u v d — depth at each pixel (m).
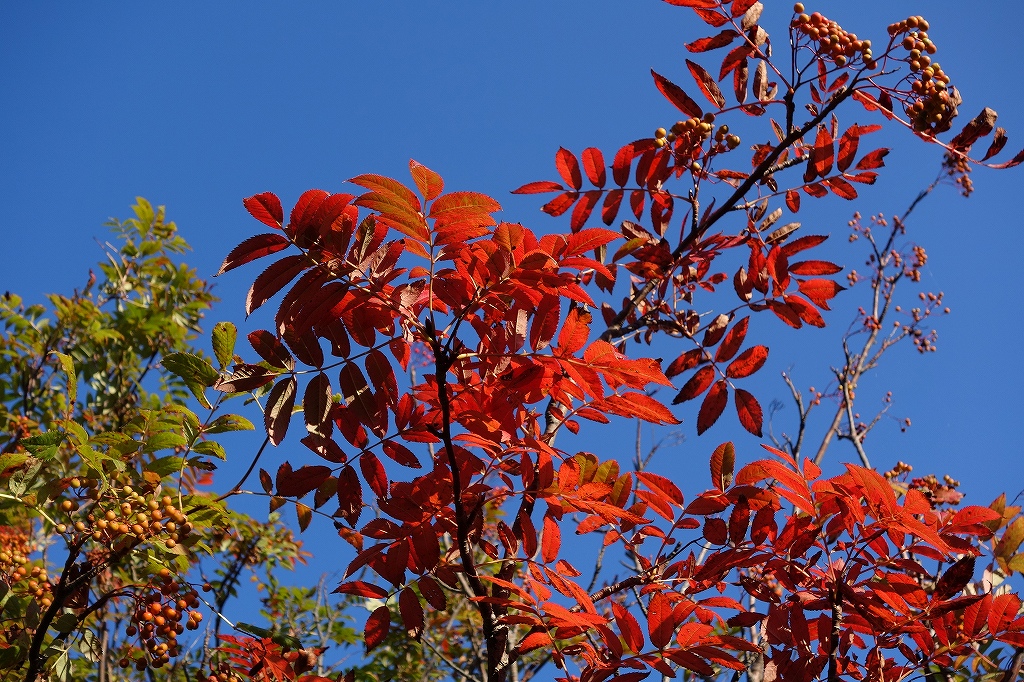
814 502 2.74
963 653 2.81
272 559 5.24
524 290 2.42
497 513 4.58
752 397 3.19
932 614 2.66
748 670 3.14
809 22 3.14
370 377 2.54
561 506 2.61
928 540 2.45
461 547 2.54
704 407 3.23
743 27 3.18
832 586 2.73
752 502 2.75
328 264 2.34
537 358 2.43
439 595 2.64
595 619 2.33
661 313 3.63
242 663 3.11
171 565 3.27
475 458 2.57
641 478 2.73
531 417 2.84
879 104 3.14
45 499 2.93
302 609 5.45
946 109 3.06
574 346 2.41
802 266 3.36
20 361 6.20
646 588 2.75
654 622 2.37
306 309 2.36
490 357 2.53
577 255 2.38
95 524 2.88
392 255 2.43
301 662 3.04
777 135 3.48
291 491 2.72
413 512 2.64
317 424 2.52
